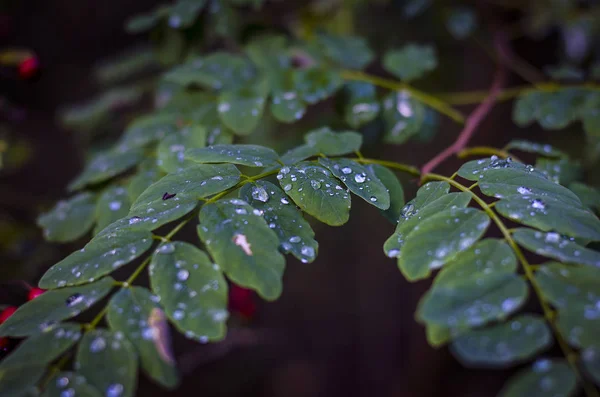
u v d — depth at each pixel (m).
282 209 0.33
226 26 0.50
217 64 0.45
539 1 0.64
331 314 1.05
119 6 0.93
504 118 0.75
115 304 0.31
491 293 0.29
